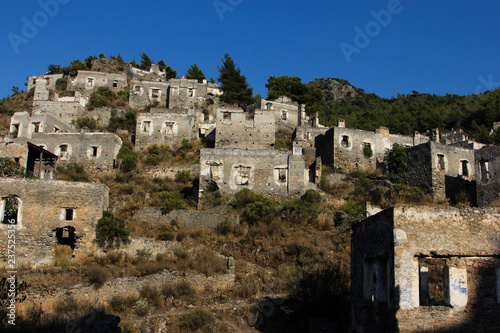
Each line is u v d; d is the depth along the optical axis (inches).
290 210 1482.5
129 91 3179.1
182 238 1339.8
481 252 633.0
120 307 1007.0
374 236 701.9
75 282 1034.1
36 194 1197.1
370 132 2139.5
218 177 1706.4
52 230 1191.6
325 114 3799.2
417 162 1801.2
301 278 1087.0
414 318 601.0
